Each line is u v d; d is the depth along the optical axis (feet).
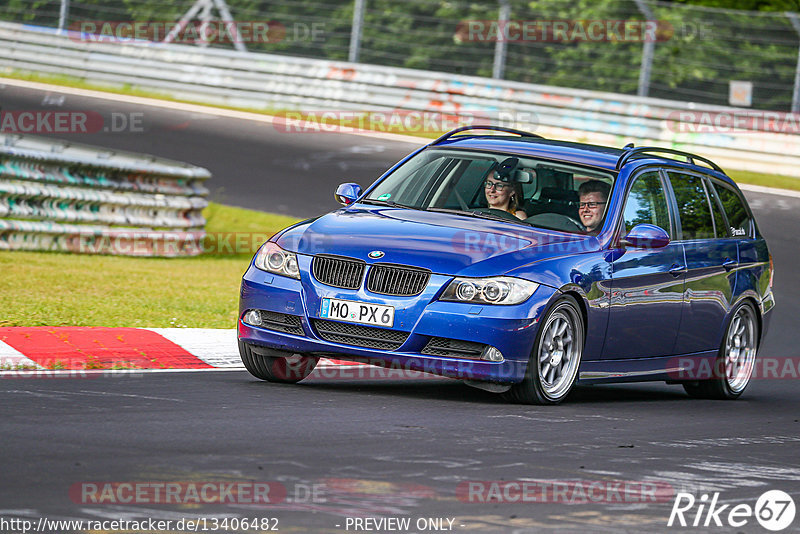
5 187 126.00
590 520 42.42
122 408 59.72
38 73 268.21
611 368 76.38
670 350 81.41
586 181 78.23
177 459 47.93
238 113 243.81
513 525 40.88
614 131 230.27
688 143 224.33
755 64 273.33
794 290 145.89
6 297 98.22
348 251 70.28
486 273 68.80
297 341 70.33
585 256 73.41
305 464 48.49
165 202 147.13
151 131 217.97
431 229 72.90
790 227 178.91
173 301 107.14
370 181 192.65
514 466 51.19
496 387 69.67
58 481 43.11
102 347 80.33
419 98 242.78
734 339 88.38
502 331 67.87
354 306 69.10
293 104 250.37
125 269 127.24
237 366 81.30
